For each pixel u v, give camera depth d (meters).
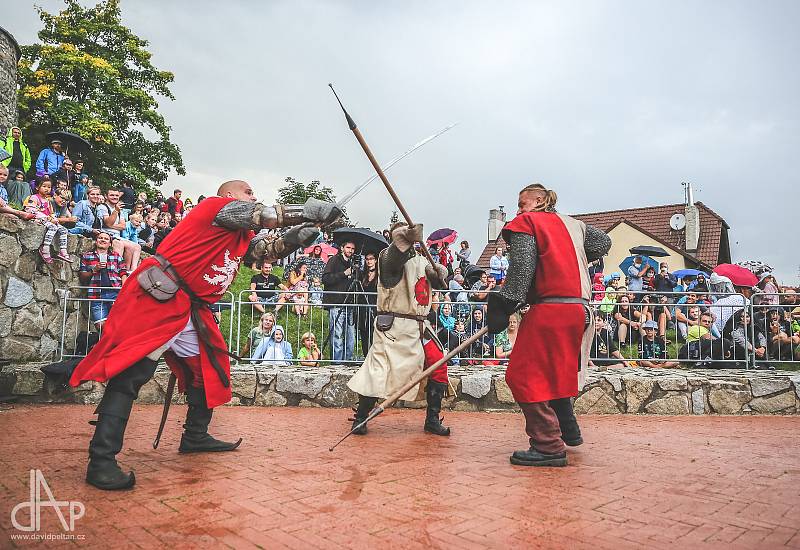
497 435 4.96
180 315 3.48
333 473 3.44
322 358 7.94
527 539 2.36
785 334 8.32
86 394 6.59
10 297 7.00
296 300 8.08
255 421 5.57
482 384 6.65
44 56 26.98
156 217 11.34
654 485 3.23
